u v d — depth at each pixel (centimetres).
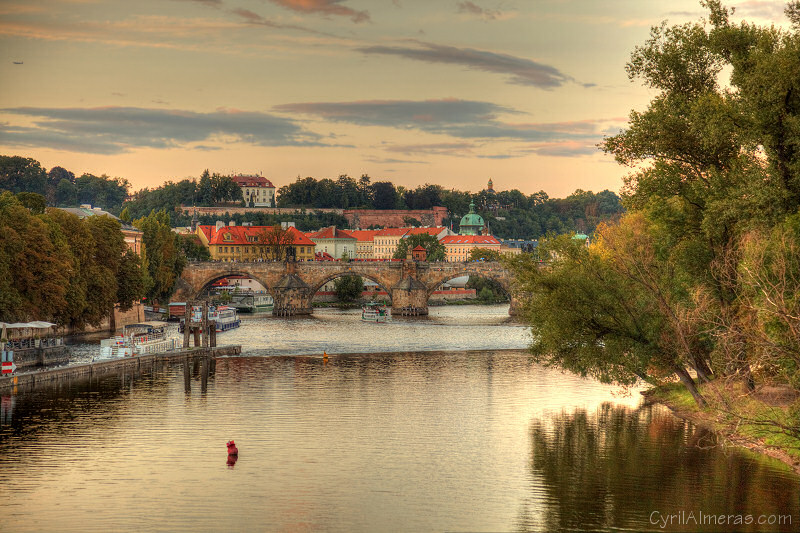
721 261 8312
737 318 8075
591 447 8338
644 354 8850
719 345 7969
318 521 6344
